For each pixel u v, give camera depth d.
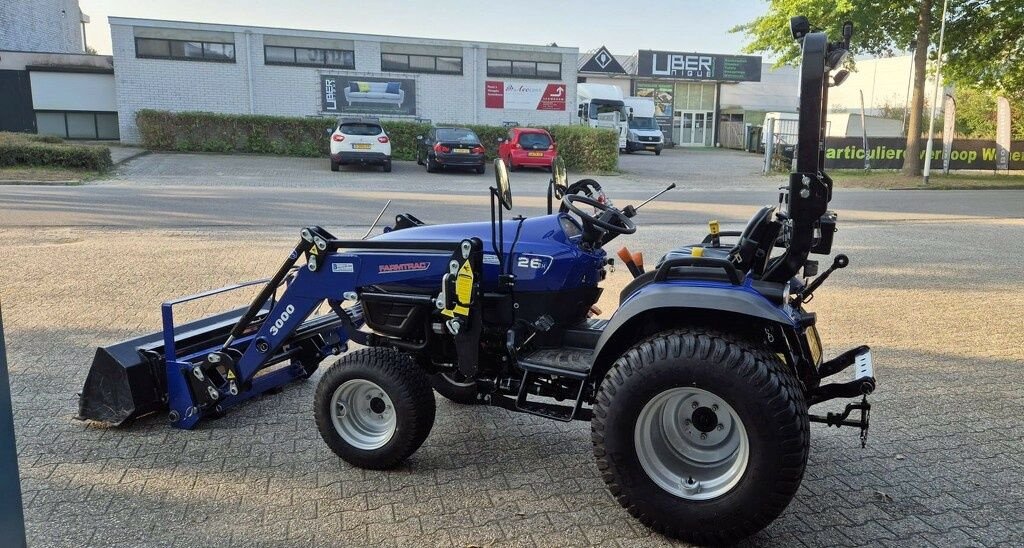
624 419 3.07
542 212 13.63
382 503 3.48
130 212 12.52
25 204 13.13
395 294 3.84
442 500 3.51
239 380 4.14
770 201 16.80
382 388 3.68
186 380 4.26
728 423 3.06
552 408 3.62
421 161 24.89
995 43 23.14
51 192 14.99
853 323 6.68
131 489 3.58
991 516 3.37
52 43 36.50
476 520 3.32
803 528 3.26
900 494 3.58
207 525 3.25
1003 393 4.96
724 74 44.75
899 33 23.22
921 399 4.86
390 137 26.75
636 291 3.36
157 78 26.53
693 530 3.04
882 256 9.95
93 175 18.50
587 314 4.15
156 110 25.62
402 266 3.78
